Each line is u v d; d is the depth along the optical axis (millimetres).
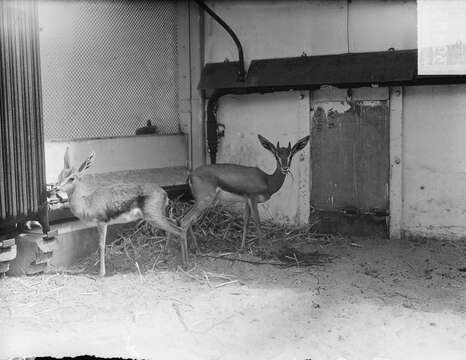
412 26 8109
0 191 6191
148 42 9086
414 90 8195
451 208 8078
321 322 5566
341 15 8539
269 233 8781
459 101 7934
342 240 8500
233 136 9492
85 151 7941
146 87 9078
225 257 7645
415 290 6484
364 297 6250
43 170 6695
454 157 8016
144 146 8852
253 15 9133
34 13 6602
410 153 8289
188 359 4797
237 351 4957
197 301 6090
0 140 6176
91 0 8141
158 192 7016
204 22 9492
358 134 8586
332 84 8383
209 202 7672
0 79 6195
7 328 5309
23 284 6438
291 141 9047
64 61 7824
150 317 5645
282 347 5035
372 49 8375
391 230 8438
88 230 7707
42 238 6676
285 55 8953
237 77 9016
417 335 5273
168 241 7621
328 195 8836
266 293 6352
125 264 7312
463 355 4875
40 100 6668
